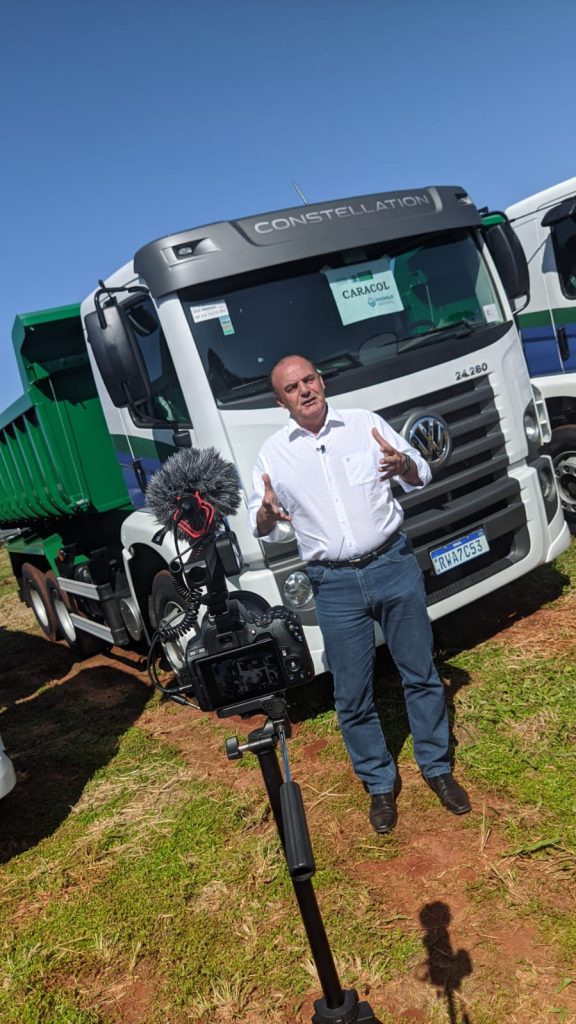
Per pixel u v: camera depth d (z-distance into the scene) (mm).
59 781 5039
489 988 2695
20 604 11812
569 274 6473
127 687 6547
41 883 3963
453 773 3928
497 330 5012
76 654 8016
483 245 5199
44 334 5934
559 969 2707
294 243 4504
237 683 2342
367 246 4742
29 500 7684
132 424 5258
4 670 8148
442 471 4816
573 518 6914
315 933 1996
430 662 3676
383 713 4695
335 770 4254
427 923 3045
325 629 3633
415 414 4582
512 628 5426
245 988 2984
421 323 4805
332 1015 2057
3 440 7805
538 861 3223
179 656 5578
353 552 3457
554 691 4453
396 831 3629
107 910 3621
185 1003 2996
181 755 4977
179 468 2537
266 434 4340
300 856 1833
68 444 6246
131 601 6078
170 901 3572
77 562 6859
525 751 3977
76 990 3199
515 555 5160
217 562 2395
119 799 4598
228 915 3393
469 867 3281
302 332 4516
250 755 4699
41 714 6391
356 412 3514
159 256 4344
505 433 5016
